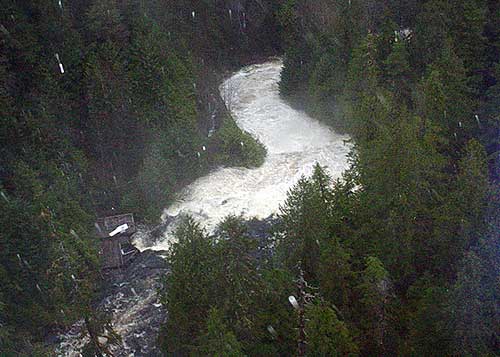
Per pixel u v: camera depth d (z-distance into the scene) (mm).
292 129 54750
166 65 50000
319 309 19156
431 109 34938
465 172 24594
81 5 49250
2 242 33312
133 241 42156
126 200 43656
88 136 45719
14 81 43406
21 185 37594
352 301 22000
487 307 19719
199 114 51688
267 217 41875
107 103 45469
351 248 24438
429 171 25219
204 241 22844
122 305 34906
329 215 25641
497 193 23562
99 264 37906
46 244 34688
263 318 21188
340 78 52594
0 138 40281
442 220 23797
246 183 46688
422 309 20875
